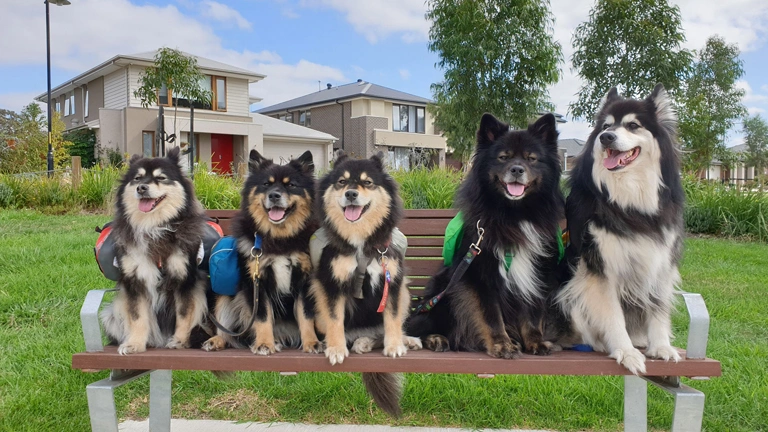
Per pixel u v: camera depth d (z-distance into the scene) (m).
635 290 1.63
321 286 1.62
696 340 1.46
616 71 7.00
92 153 14.20
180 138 13.75
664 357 1.47
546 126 1.86
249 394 2.14
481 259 1.71
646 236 1.57
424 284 2.21
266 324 1.71
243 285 1.79
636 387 1.60
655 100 1.68
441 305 1.90
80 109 16.78
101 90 15.06
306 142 17.27
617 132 1.54
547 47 8.36
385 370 1.48
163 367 1.52
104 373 2.22
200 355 1.53
